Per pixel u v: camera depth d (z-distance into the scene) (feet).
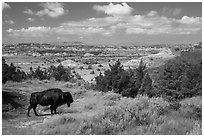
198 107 45.39
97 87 95.04
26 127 41.19
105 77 95.09
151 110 45.09
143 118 39.24
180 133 32.48
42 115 52.75
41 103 52.42
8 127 41.27
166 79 91.91
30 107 52.16
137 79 95.50
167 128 34.53
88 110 57.82
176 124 35.50
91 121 39.83
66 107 62.59
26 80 107.96
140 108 48.01
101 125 37.19
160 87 90.74
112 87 92.17
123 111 44.01
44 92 53.16
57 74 129.39
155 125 35.55
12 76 100.78
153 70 174.29
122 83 90.99
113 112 43.55
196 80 88.38
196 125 34.53
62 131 36.01
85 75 294.05
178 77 89.61
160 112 42.96
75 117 44.93
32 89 85.05
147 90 90.43
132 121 38.32
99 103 66.44
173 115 41.83
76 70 357.61
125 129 35.91
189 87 85.87
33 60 562.25
